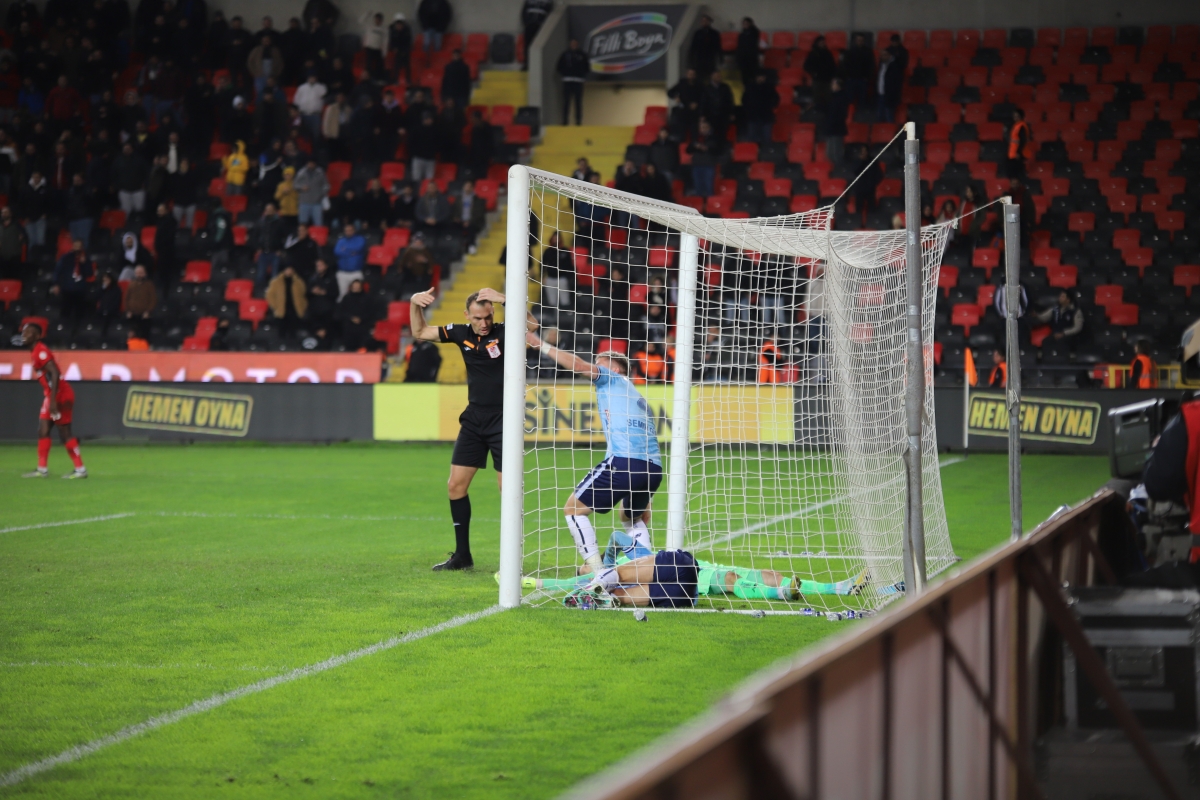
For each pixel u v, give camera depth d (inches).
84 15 4067.4
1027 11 3892.7
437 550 1338.6
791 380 1366.9
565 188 1041.5
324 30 3929.6
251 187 3666.3
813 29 4045.3
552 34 4065.0
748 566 1250.0
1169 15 3806.6
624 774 227.9
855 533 1204.5
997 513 1644.9
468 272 3444.9
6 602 1025.5
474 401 1167.6
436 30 4133.9
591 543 1050.1
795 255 1322.6
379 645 859.4
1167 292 3134.8
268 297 3152.1
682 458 1239.5
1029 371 2878.9
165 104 3794.3
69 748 627.5
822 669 303.4
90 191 3590.1
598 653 834.8
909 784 369.4
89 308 3378.4
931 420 1242.6
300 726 665.6
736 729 255.1
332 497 1878.7
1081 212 3356.3
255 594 1062.4
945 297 3127.5
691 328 1239.5
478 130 3627.0
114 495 1887.3
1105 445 2576.3
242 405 2913.4
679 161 3467.0
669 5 4101.9
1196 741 515.8
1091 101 3666.3
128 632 906.1
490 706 703.1
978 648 443.8
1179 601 525.0
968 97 3740.2
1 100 4074.8
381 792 561.3
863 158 3346.5
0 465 2378.2
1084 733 521.3
